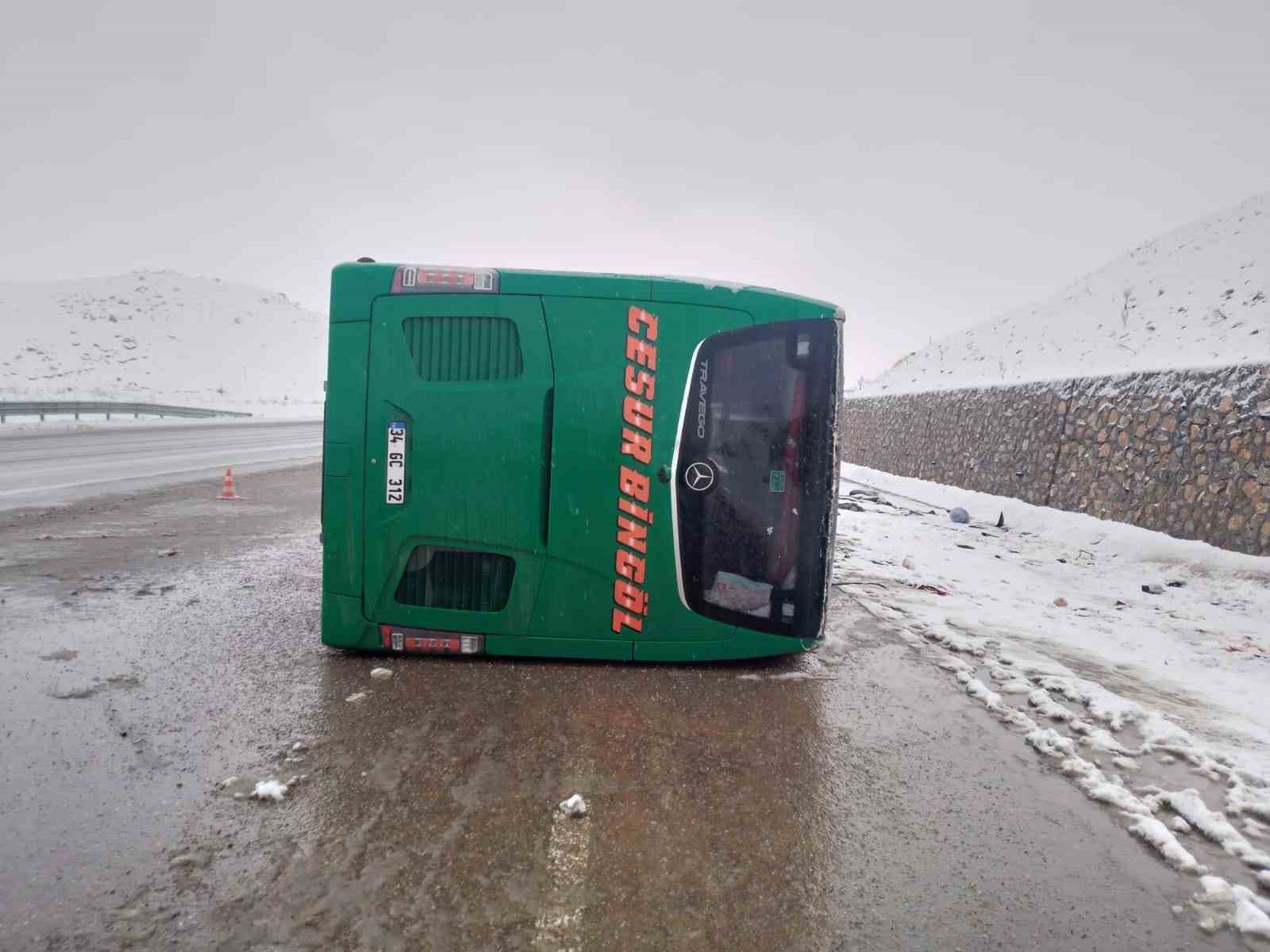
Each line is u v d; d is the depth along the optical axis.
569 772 2.74
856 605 5.65
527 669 3.84
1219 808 2.72
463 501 3.80
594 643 3.91
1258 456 8.29
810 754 3.00
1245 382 8.73
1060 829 2.52
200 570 5.84
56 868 2.04
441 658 3.94
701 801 2.58
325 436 3.79
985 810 2.62
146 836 2.21
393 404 3.77
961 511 12.11
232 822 2.31
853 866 2.23
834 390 3.90
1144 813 2.60
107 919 1.84
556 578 3.84
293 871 2.07
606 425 3.78
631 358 3.77
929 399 18.89
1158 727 3.41
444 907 1.94
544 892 2.03
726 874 2.16
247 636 4.21
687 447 3.81
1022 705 3.70
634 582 3.86
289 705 3.25
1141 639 5.34
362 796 2.50
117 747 2.78
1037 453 13.03
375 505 3.80
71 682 3.42
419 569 3.87
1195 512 9.08
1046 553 9.43
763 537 3.92
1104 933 1.98
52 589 5.11
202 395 62.88
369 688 3.49
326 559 3.83
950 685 3.93
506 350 3.77
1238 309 17.38
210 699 3.29
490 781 2.64
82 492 10.46
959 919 2.01
